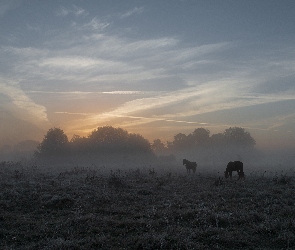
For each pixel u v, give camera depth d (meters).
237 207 13.17
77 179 22.14
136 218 11.56
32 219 11.23
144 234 9.34
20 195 14.91
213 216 11.15
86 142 77.00
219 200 14.73
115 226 10.37
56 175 25.72
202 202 14.03
